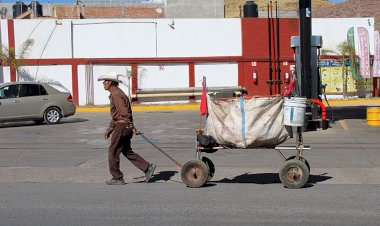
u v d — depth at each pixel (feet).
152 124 66.44
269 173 33.83
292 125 28.35
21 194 28.22
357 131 54.75
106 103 105.40
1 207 25.13
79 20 104.22
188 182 29.40
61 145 48.11
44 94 68.28
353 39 110.93
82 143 49.44
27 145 48.21
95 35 104.83
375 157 39.24
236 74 108.06
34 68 102.99
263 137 28.63
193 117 76.54
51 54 103.55
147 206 25.08
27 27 102.47
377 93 113.29
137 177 32.91
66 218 22.95
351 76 111.14
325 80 110.73
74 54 104.47
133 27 105.70
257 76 108.47
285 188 29.19
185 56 107.04
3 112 64.34
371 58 112.37
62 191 28.94
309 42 57.57
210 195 27.50
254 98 28.71
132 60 105.70
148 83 106.52
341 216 22.94
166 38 106.52
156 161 38.73
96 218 22.91
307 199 26.32
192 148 45.06
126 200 26.43
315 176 32.71
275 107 28.66
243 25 107.86
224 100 29.12
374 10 129.70
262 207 24.70
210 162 31.19
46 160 40.09
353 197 26.76
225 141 28.96
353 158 39.01
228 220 22.41
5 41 101.86
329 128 57.52
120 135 29.76
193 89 106.11
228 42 107.86
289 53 108.78
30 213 23.89
